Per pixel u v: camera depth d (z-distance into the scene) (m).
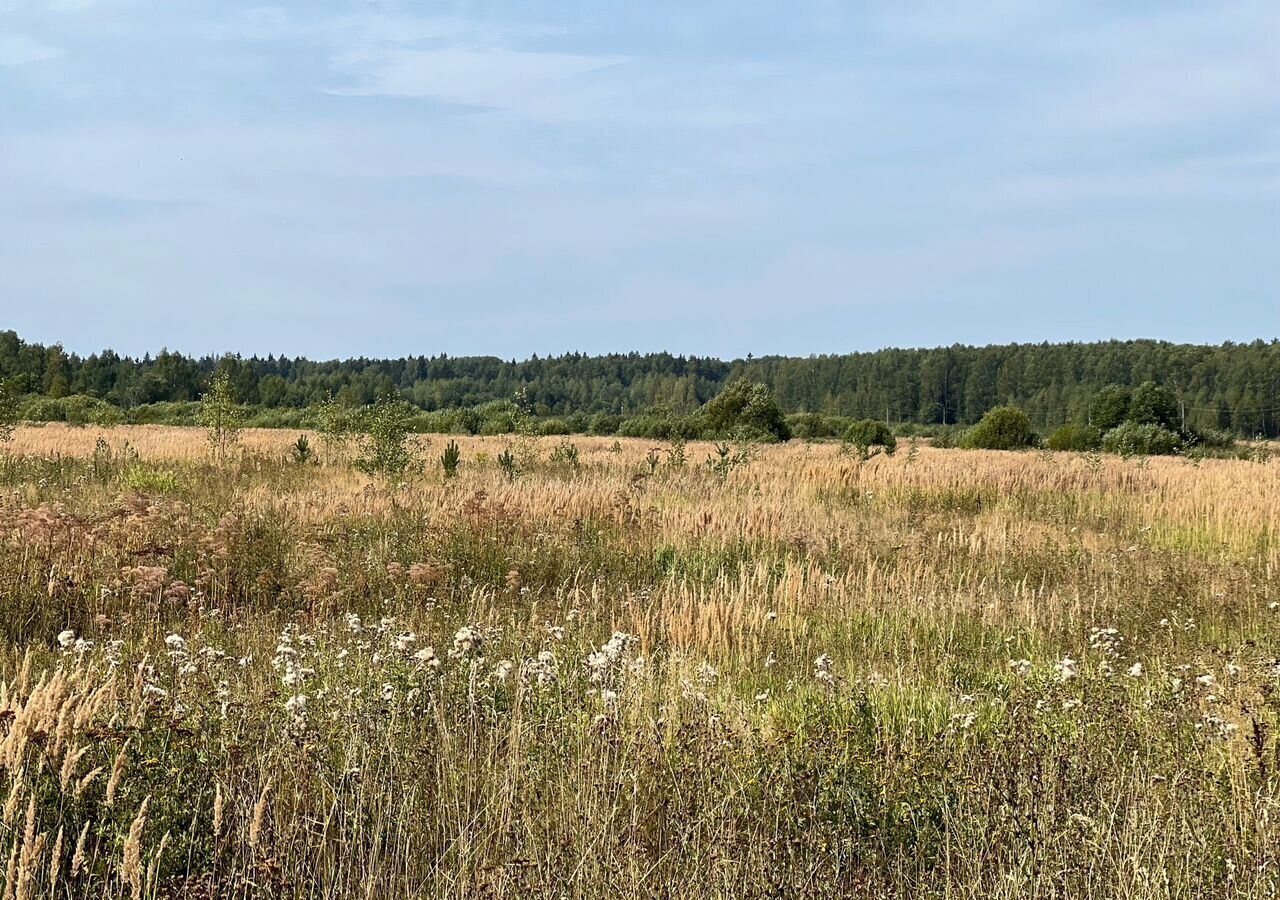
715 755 4.71
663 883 3.84
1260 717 5.50
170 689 5.16
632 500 15.36
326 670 5.92
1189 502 17.09
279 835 3.96
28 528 9.41
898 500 18.86
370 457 20.16
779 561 11.62
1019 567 11.83
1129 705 5.62
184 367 124.19
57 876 3.41
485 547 11.14
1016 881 3.76
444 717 5.05
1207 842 4.08
